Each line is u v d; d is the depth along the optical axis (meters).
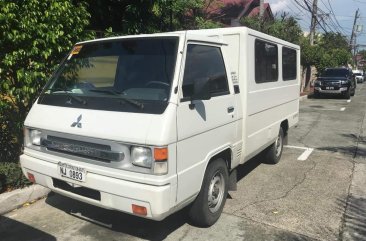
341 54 37.84
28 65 5.32
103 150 3.68
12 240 4.20
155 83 3.84
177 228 4.51
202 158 4.10
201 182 4.11
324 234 4.49
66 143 3.93
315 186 6.16
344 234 4.51
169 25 10.03
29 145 4.34
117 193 3.59
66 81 4.47
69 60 4.68
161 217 3.54
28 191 5.09
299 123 12.94
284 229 4.58
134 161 3.53
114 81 4.17
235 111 4.88
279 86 6.87
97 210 4.93
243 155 5.26
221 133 4.49
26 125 4.30
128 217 4.75
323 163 7.60
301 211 5.12
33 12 5.09
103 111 3.80
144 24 8.73
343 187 6.14
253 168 7.12
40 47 5.28
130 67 4.12
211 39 4.47
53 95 4.30
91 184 3.73
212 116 4.26
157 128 3.47
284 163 7.54
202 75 4.22
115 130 3.60
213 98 4.34
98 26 8.73
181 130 3.69
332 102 20.75
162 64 3.93
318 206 5.32
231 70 5.23
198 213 4.36
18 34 4.95
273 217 4.91
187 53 4.01
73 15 5.62
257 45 5.61
